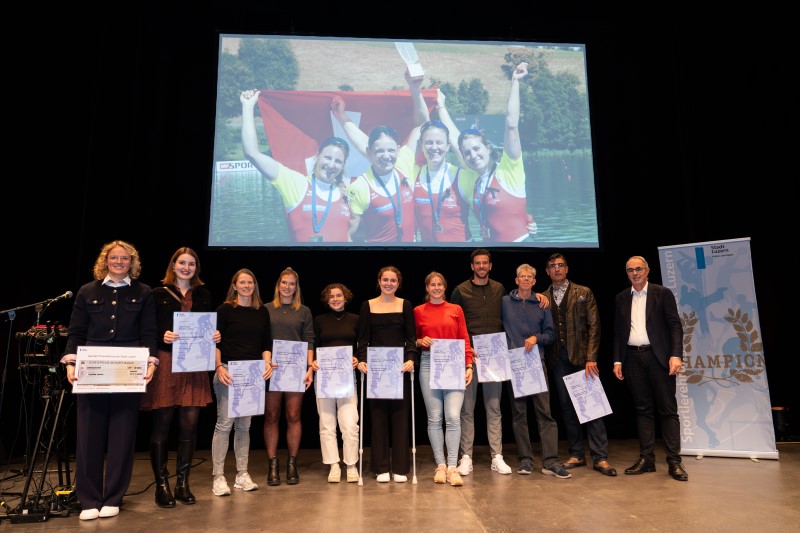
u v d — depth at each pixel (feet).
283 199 15.55
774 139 16.48
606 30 17.89
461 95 16.58
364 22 17.13
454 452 10.96
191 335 9.57
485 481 10.76
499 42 17.12
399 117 16.24
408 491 10.10
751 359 12.97
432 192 15.80
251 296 10.71
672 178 17.12
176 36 16.61
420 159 15.99
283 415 15.23
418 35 17.01
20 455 13.21
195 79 16.44
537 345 11.48
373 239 15.46
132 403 9.12
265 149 15.79
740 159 16.65
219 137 15.78
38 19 13.65
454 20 17.46
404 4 17.38
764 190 16.39
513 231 15.85
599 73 17.67
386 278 11.24
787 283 15.96
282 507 9.14
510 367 11.30
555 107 16.87
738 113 16.84
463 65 16.83
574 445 11.94
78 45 14.73
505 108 16.63
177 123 16.15
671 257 14.05
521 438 11.39
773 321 15.85
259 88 16.17
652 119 17.49
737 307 13.25
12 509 8.84
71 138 14.39
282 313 11.34
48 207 13.78
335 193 15.64
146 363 8.87
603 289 16.38
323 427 11.12
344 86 16.34
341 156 15.85
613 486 10.22
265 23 16.93
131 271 9.68
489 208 15.89
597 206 16.30
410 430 15.23
